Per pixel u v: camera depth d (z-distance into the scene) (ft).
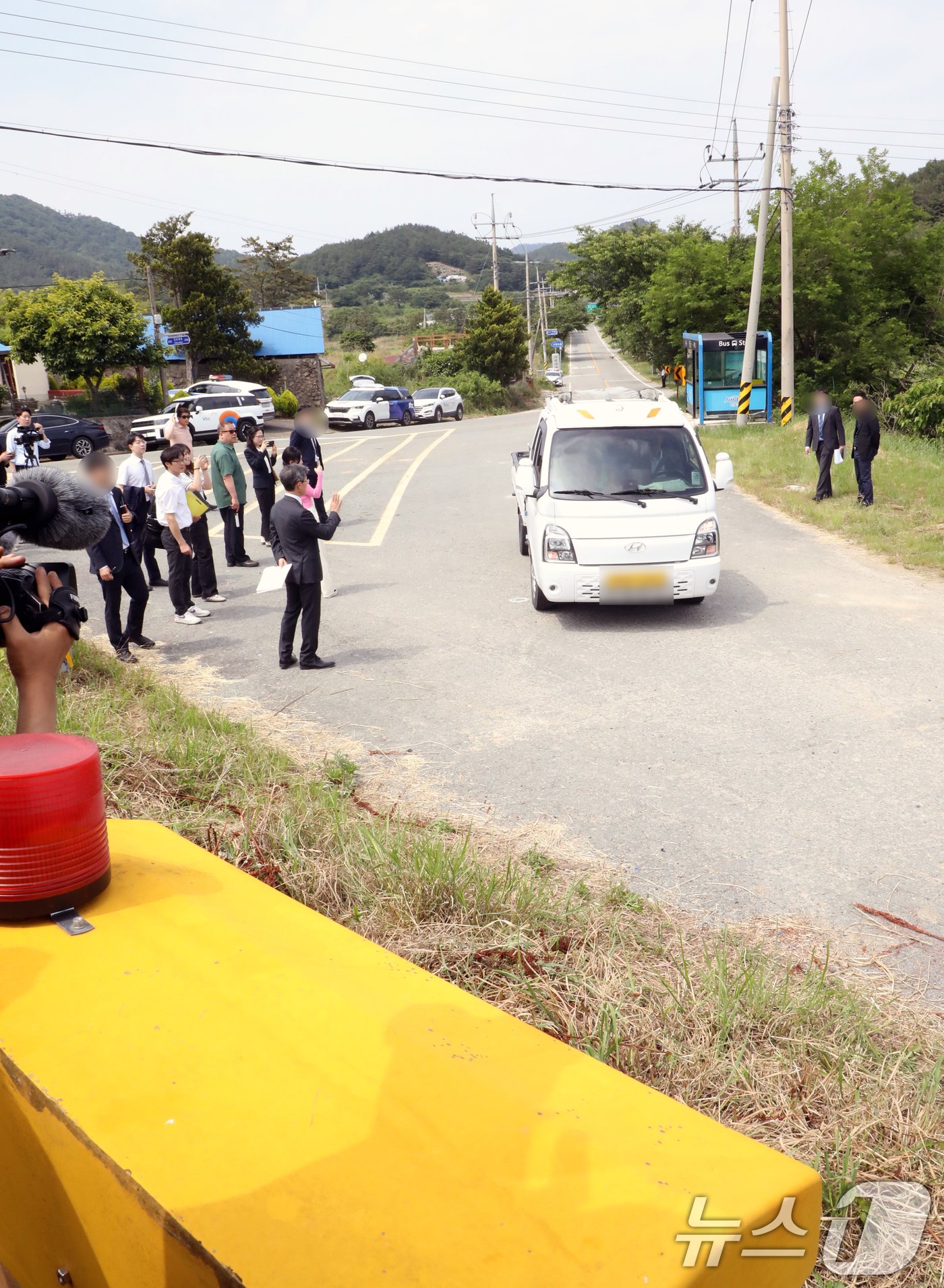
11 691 20.06
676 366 127.75
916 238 113.39
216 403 109.60
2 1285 5.50
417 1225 3.76
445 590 34.47
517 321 187.73
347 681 24.71
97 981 5.09
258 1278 3.56
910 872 14.53
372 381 176.24
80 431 95.09
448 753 19.76
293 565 24.98
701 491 29.48
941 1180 8.02
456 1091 4.48
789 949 12.46
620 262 183.42
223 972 5.22
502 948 11.50
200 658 27.30
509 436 101.30
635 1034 9.83
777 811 16.71
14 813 5.44
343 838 14.24
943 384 77.66
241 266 288.30
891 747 19.25
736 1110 8.88
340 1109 4.33
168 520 30.35
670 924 12.89
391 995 5.18
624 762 19.07
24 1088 4.55
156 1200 3.86
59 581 6.16
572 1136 4.24
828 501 47.44
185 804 15.70
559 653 26.50
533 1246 3.70
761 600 31.37
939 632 27.02
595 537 28.25
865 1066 9.55
